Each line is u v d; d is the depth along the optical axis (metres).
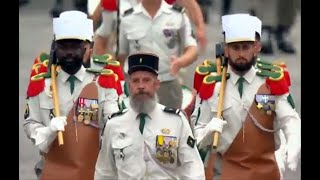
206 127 21.69
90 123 22.03
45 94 22.03
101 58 23.48
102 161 20.58
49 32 56.44
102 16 28.28
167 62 28.00
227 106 22.03
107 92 22.14
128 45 28.16
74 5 57.62
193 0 30.77
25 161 31.11
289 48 49.66
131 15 28.00
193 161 20.25
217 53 22.50
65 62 22.00
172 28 27.91
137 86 20.16
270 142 22.16
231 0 58.19
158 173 20.23
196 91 23.00
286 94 22.05
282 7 49.41
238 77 22.06
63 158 21.88
